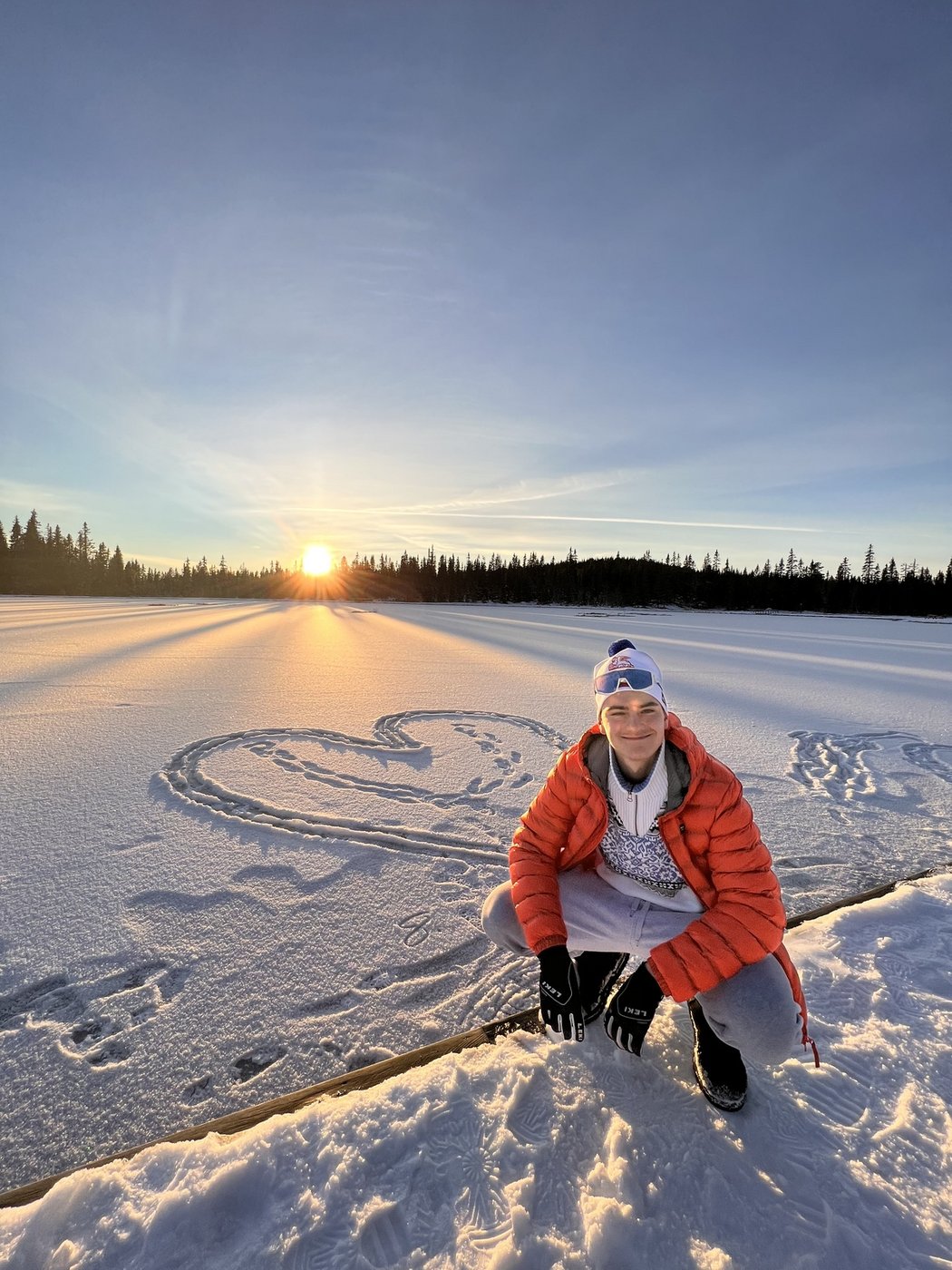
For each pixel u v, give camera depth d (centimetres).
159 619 1777
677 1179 118
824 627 2317
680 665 962
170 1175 115
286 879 254
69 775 370
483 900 242
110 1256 102
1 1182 128
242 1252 103
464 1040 155
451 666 884
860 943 199
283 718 525
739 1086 134
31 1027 171
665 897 149
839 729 535
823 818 338
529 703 616
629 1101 136
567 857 158
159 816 312
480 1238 106
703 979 128
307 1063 161
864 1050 151
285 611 2555
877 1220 112
